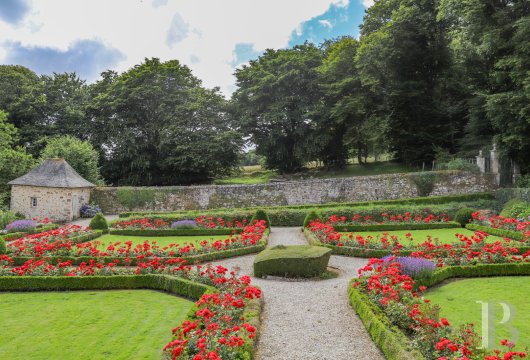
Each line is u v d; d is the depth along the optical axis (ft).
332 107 122.21
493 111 83.15
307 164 156.46
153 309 30.09
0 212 78.43
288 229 73.67
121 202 100.48
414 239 57.67
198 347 17.43
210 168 132.46
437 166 103.60
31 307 31.14
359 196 95.30
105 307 30.83
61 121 128.26
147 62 129.80
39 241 53.62
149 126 131.85
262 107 127.54
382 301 25.59
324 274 39.34
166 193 100.12
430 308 21.74
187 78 140.46
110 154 131.54
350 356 21.26
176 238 64.90
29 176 92.17
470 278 37.32
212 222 68.90
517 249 42.39
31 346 23.61
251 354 20.49
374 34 101.19
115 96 128.36
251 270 42.73
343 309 28.89
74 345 23.61
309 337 23.97
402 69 105.81
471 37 83.97
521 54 75.25
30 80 130.41
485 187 92.32
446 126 113.19
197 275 34.81
